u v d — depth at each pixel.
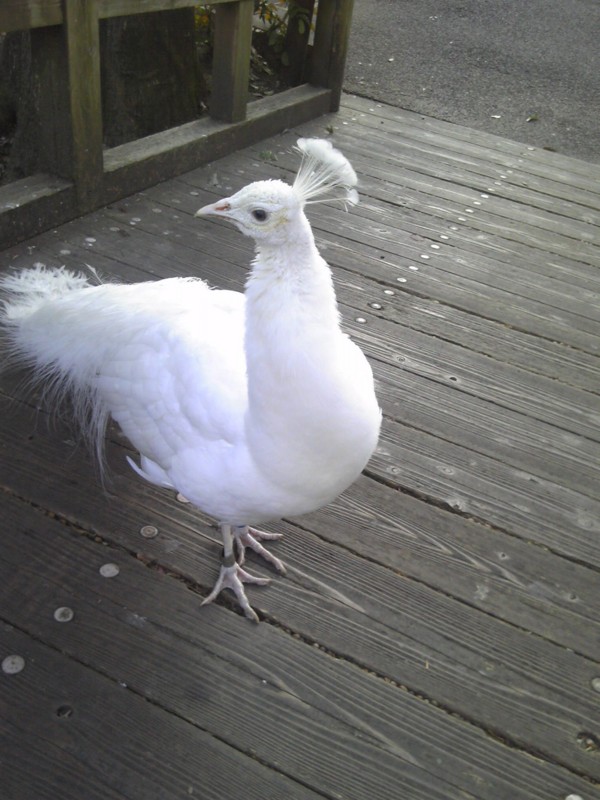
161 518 2.56
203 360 2.08
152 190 4.36
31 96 4.45
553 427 3.08
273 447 1.83
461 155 5.44
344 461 1.89
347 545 2.52
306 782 1.90
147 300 2.52
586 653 2.26
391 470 2.80
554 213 4.76
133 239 3.88
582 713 2.10
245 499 2.00
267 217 1.59
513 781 1.94
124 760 1.91
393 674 2.16
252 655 2.18
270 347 1.70
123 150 4.28
